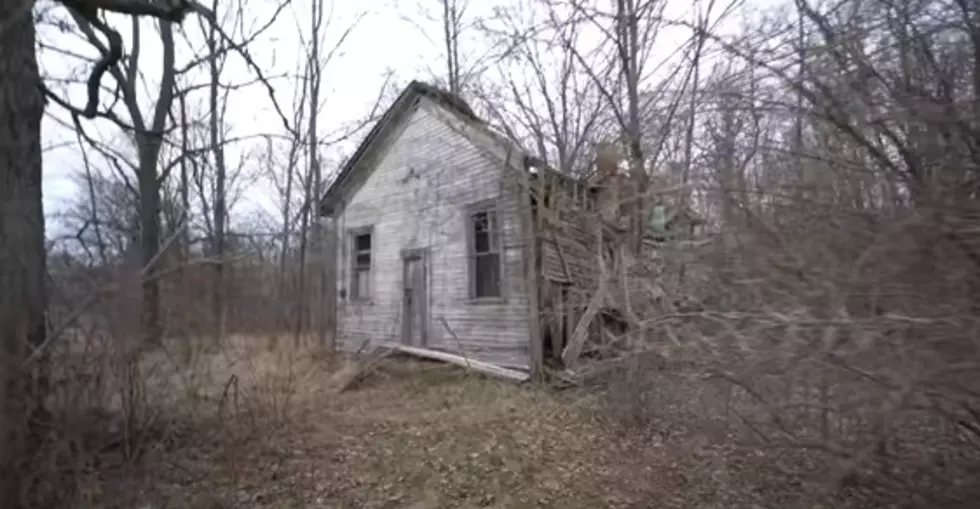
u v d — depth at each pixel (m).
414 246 13.80
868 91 2.78
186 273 5.73
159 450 5.09
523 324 10.91
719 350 3.13
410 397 9.91
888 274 2.44
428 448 6.81
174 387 5.81
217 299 6.74
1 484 3.27
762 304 2.89
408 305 13.91
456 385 10.70
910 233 2.39
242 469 5.60
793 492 3.81
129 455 4.55
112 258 4.46
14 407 3.36
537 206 10.61
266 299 12.20
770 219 2.96
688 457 4.70
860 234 2.59
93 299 4.01
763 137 3.28
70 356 3.81
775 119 3.24
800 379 2.73
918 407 2.43
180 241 5.57
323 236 17.23
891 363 2.36
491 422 7.98
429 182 13.49
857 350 2.38
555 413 8.18
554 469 6.02
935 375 2.28
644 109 7.04
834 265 2.61
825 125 2.98
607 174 8.48
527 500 5.25
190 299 5.86
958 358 2.25
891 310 2.43
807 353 2.56
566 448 6.66
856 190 2.79
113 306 4.30
